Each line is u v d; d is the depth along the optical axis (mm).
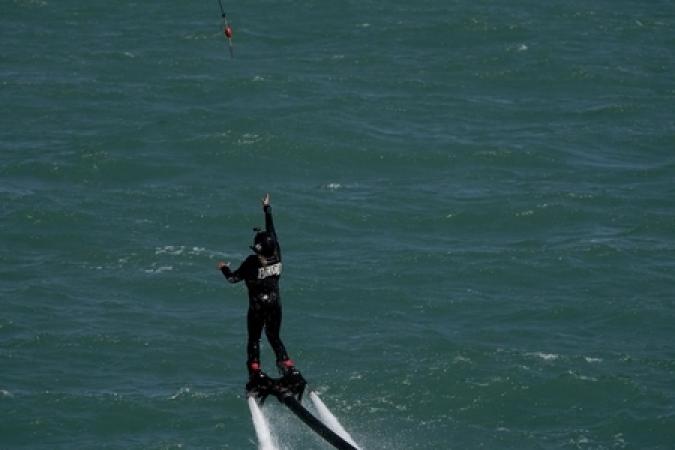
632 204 194625
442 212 190500
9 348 146375
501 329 152500
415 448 127812
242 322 156125
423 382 139500
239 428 131125
